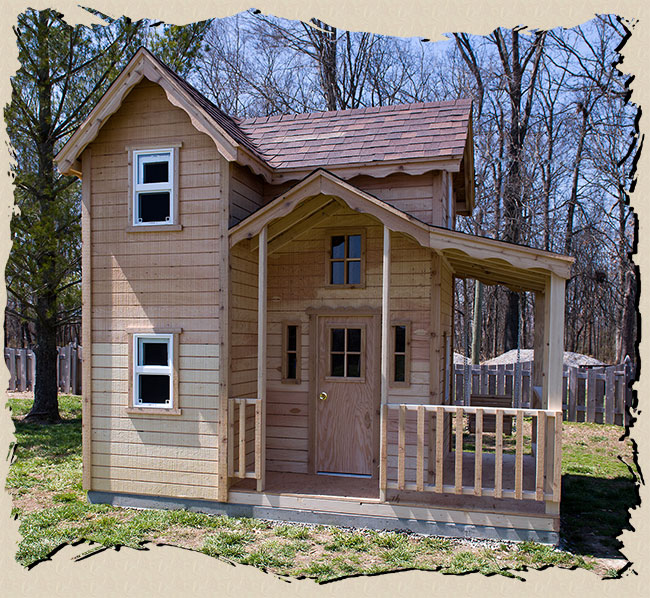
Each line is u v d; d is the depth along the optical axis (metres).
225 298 6.50
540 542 5.57
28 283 10.45
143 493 6.70
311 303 7.47
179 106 6.49
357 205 6.10
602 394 12.65
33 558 5.05
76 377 15.59
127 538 5.63
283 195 6.28
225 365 6.48
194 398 6.56
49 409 11.84
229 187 6.59
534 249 5.63
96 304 6.92
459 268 8.35
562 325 5.60
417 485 5.82
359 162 7.21
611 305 23.95
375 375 7.25
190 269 6.64
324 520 6.12
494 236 17.58
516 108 16.86
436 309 6.86
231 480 6.55
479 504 5.94
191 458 6.55
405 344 7.00
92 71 11.05
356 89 19.50
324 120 8.71
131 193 6.83
